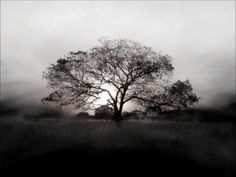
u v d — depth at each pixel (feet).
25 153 43.83
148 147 47.60
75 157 42.86
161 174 40.70
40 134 54.34
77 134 53.88
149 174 40.42
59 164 41.04
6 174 38.29
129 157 43.55
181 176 40.65
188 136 57.26
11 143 48.65
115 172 40.11
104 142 48.32
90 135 53.36
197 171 42.37
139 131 61.26
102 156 43.34
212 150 50.39
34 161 41.50
